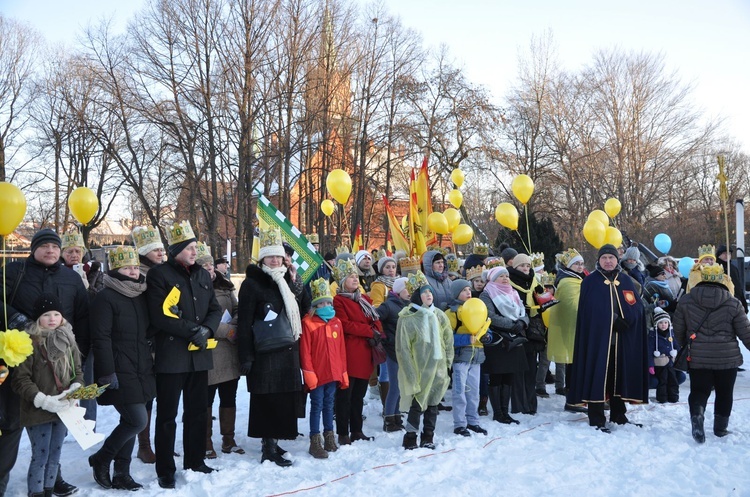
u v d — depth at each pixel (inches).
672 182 1478.8
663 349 329.4
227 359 241.4
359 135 1268.5
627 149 1434.5
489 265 325.1
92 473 217.5
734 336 260.1
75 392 176.7
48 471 184.2
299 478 210.7
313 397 239.1
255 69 1122.7
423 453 236.7
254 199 1154.0
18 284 199.0
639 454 238.4
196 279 213.0
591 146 1432.1
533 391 311.0
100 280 269.9
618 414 286.8
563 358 314.0
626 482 207.3
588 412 285.6
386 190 1251.2
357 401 262.1
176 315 203.0
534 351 308.3
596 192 1434.5
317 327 239.3
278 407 225.5
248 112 1134.4
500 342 286.0
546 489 200.2
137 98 1130.7
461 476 213.8
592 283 286.7
